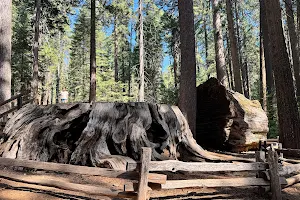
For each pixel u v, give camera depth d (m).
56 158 6.61
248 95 28.05
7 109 10.51
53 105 7.35
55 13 22.14
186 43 10.86
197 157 7.79
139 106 7.37
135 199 3.95
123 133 6.75
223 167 4.76
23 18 26.30
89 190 4.25
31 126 6.73
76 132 7.22
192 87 10.62
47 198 4.39
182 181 4.39
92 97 17.02
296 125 9.34
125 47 35.25
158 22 29.45
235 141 10.27
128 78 34.66
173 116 7.79
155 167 4.03
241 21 27.73
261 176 5.15
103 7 19.86
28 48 25.12
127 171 4.08
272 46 9.84
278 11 9.82
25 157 6.27
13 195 4.45
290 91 9.49
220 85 10.80
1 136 7.56
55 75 42.41
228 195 4.96
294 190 5.71
